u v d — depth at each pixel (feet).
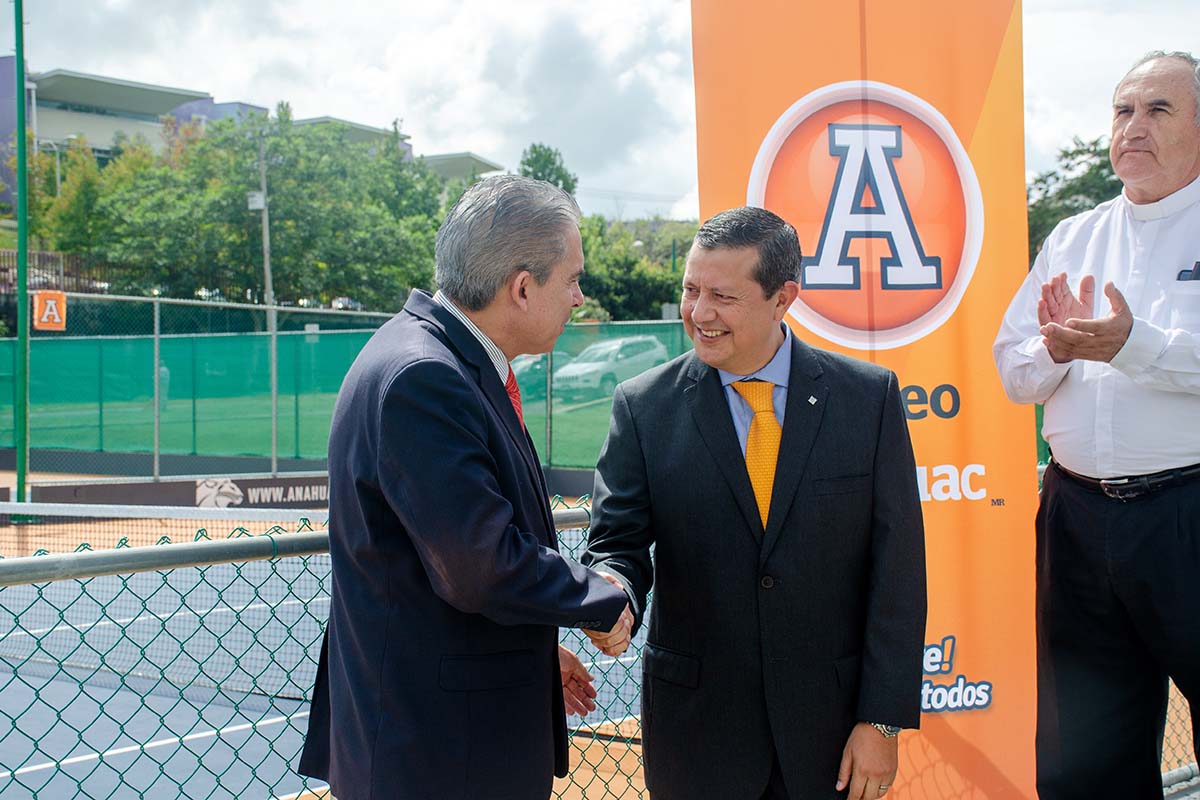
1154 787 8.18
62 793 12.90
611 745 12.45
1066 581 8.04
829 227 9.17
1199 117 7.38
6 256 95.20
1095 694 8.02
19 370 35.06
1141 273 7.80
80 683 8.69
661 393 7.26
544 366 47.37
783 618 6.69
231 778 13.34
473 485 5.24
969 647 9.30
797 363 6.98
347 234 128.57
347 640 5.78
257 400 47.03
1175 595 7.33
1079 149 78.79
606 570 6.66
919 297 9.29
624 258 160.66
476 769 5.53
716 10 9.07
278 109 127.13
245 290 122.31
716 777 6.84
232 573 23.36
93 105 186.50
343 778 5.72
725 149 9.07
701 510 6.86
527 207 5.86
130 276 116.47
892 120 9.25
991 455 9.37
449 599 5.33
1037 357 8.05
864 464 6.79
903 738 9.19
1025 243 9.43
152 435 47.57
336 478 5.81
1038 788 8.48
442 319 5.90
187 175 126.41
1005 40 9.37
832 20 9.18
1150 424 7.36
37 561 6.03
